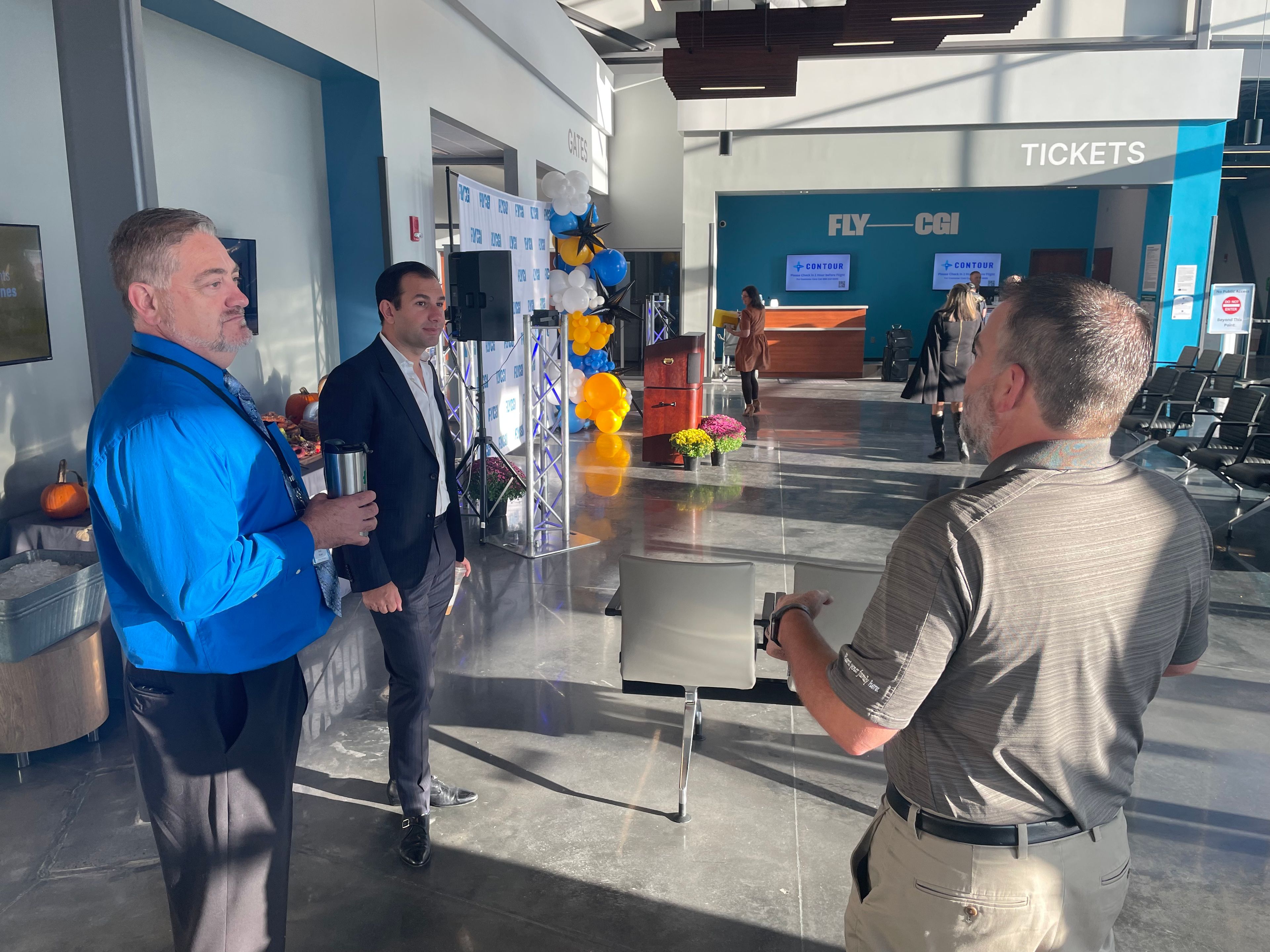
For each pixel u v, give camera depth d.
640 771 3.28
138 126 3.03
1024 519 1.12
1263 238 19.05
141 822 2.94
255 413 1.82
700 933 2.44
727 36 8.29
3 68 4.04
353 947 2.37
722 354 16.58
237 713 1.79
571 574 5.45
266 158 6.08
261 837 1.83
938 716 1.21
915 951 1.28
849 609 2.88
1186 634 1.28
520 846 2.82
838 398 13.36
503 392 8.78
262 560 1.65
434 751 3.41
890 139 13.07
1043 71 12.36
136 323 1.68
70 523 3.94
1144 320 1.14
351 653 4.36
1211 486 7.56
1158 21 12.27
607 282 10.12
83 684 3.32
